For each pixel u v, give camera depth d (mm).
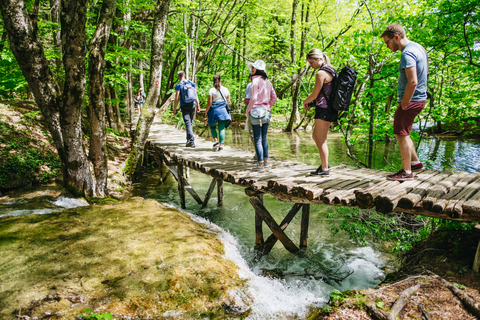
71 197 5883
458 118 9773
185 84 7410
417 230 4801
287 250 4773
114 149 10320
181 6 10828
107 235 3891
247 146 14469
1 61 8312
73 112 5543
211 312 2633
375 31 5852
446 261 3070
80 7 4898
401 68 3279
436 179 3645
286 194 3791
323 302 3145
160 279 2959
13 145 7496
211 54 17688
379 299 2494
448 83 8281
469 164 9383
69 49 5074
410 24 5984
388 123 6867
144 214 4703
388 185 3449
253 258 4520
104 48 5926
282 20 17594
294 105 18969
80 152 5898
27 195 6430
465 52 6461
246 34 16016
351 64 6680
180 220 4551
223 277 3105
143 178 9266
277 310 2848
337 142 15094
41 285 2793
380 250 4801
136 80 24750
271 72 18125
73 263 3188
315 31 13703
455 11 5652
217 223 6047
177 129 13086
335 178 4078
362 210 5457
